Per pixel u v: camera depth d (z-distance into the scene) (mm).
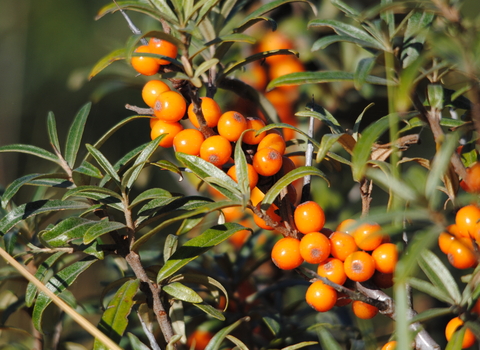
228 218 719
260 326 686
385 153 616
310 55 784
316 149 636
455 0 587
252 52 789
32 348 661
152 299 617
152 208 617
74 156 630
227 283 680
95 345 599
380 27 594
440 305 729
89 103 642
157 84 612
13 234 637
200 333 673
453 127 603
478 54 577
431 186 572
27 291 618
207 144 601
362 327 621
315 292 600
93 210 613
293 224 604
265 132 612
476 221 591
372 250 603
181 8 597
